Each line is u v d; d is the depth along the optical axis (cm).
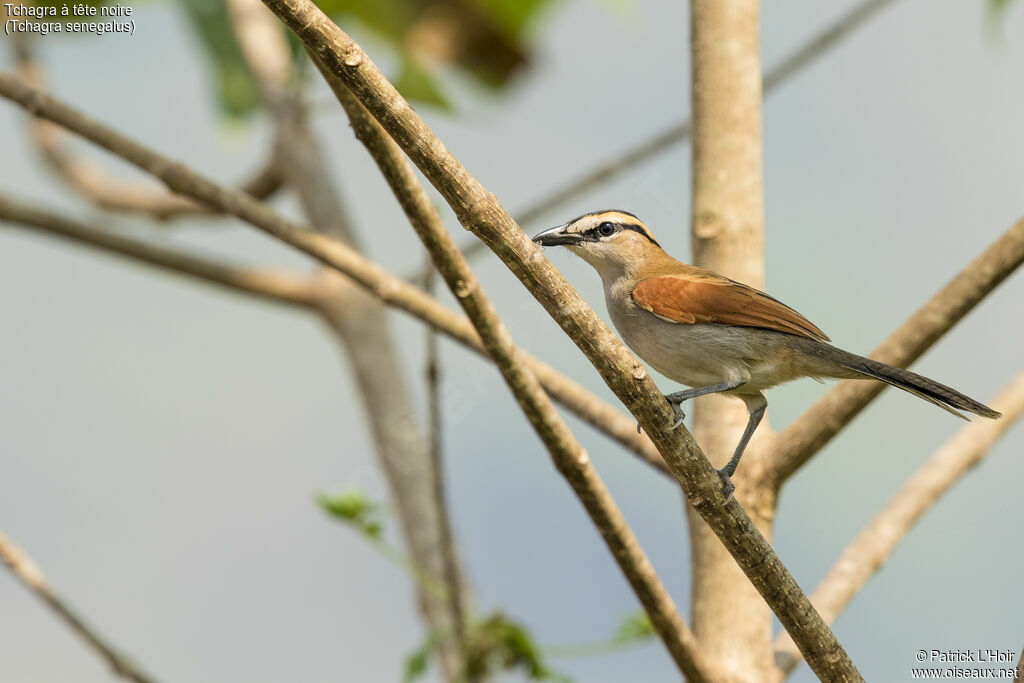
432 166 652
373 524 1002
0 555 904
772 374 944
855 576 904
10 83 945
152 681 913
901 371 852
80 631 913
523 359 775
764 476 895
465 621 982
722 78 945
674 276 976
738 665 851
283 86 1429
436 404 955
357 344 1350
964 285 845
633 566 786
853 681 728
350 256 925
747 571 722
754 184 955
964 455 982
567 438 769
